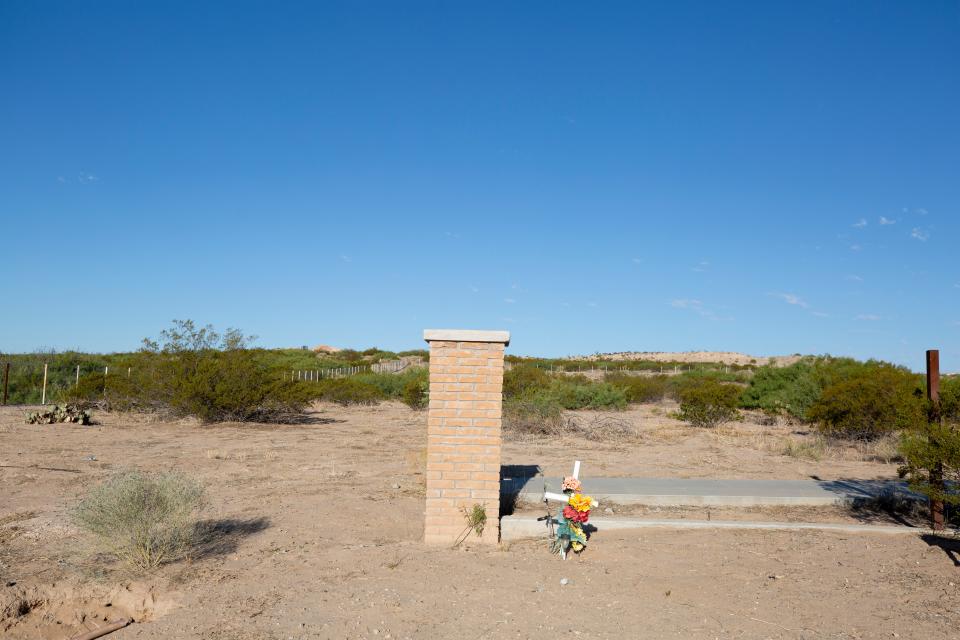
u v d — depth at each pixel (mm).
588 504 7852
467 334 8328
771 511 10297
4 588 6793
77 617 6574
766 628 5777
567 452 17281
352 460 15211
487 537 8297
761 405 28078
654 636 5633
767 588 6734
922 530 8789
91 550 7469
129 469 13391
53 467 13484
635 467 14680
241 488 11812
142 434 19719
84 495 10938
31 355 40062
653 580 6984
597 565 7496
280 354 67312
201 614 6180
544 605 6305
